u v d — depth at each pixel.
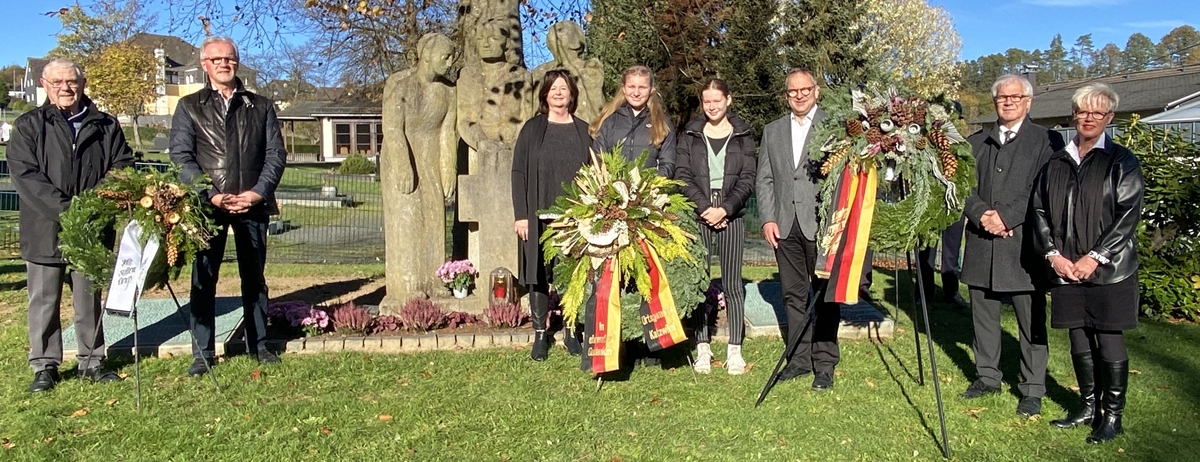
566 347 5.74
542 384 5.00
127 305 4.44
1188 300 7.00
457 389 4.90
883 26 34.59
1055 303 4.14
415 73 6.51
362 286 8.88
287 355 5.61
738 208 4.96
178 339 5.75
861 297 7.82
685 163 5.05
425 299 6.46
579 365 5.38
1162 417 4.49
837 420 4.39
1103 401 4.13
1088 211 3.97
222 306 7.12
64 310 7.22
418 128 6.52
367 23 14.14
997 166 4.47
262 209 5.19
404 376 5.17
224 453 3.90
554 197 5.26
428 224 6.68
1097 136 4.00
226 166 4.98
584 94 6.75
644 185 4.73
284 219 15.55
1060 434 4.20
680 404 4.63
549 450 3.98
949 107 4.19
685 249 4.78
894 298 8.06
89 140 4.77
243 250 5.21
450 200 7.32
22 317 6.92
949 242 7.58
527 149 5.29
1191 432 4.26
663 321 4.79
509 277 6.51
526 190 5.31
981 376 4.78
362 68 17.55
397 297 6.70
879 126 4.14
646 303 4.81
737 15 16.62
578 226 4.71
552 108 5.29
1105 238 3.90
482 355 5.64
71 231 4.42
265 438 4.07
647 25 15.73
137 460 3.81
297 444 3.99
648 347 4.90
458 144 6.97
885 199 4.33
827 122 4.38
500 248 6.54
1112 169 3.93
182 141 4.91
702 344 5.27
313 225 14.96
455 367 5.36
